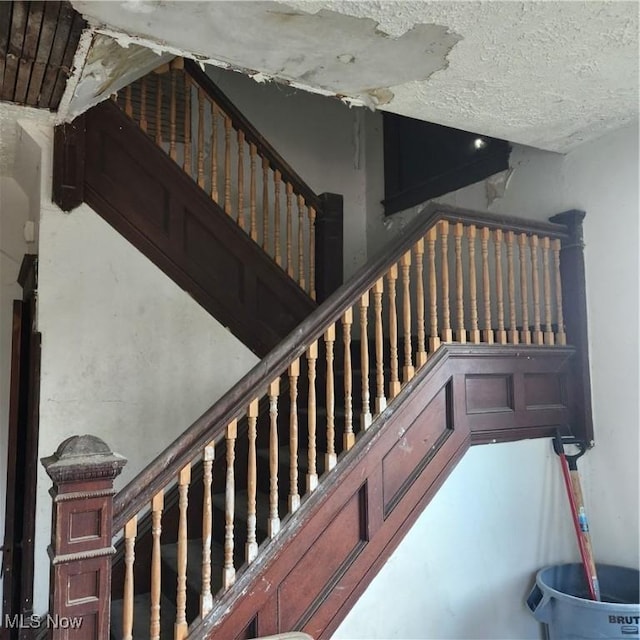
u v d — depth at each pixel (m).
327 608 1.86
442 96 2.07
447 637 2.16
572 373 2.63
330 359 1.98
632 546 2.40
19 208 3.27
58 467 1.46
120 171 2.66
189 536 2.52
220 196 3.50
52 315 2.43
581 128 2.43
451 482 2.26
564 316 2.67
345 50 1.71
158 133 2.90
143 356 2.61
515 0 1.45
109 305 2.55
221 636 1.66
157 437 2.61
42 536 2.32
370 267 2.11
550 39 1.66
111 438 2.51
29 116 2.34
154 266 2.68
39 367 2.39
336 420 2.48
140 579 2.37
